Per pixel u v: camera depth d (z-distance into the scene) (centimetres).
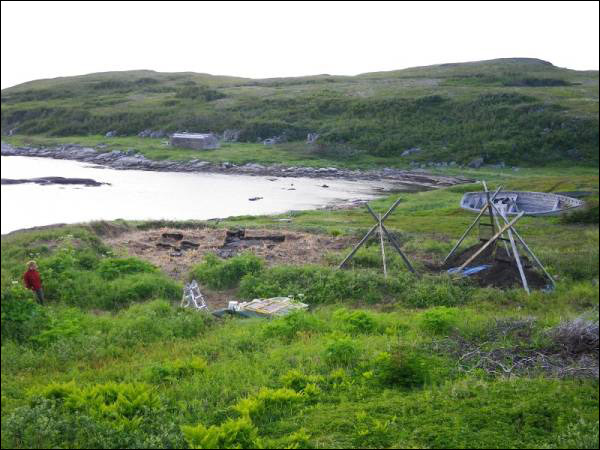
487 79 18450
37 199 6378
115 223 3080
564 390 942
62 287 1789
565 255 2447
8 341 1315
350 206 6400
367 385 999
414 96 15062
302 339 1328
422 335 1316
